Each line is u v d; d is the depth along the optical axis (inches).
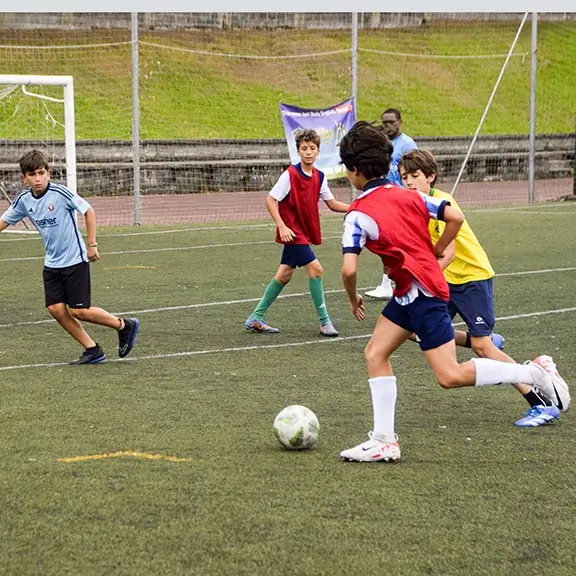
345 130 1218.6
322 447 317.1
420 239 297.7
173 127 1753.2
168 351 480.7
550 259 813.9
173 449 313.0
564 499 266.5
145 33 1924.2
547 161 1958.7
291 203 510.9
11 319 571.5
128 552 227.5
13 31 1784.0
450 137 1839.3
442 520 249.4
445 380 304.0
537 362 330.3
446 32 2229.3
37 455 305.9
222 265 800.3
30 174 436.5
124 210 1339.8
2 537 236.8
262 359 461.7
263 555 225.8
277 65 2003.0
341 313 589.3
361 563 221.9
